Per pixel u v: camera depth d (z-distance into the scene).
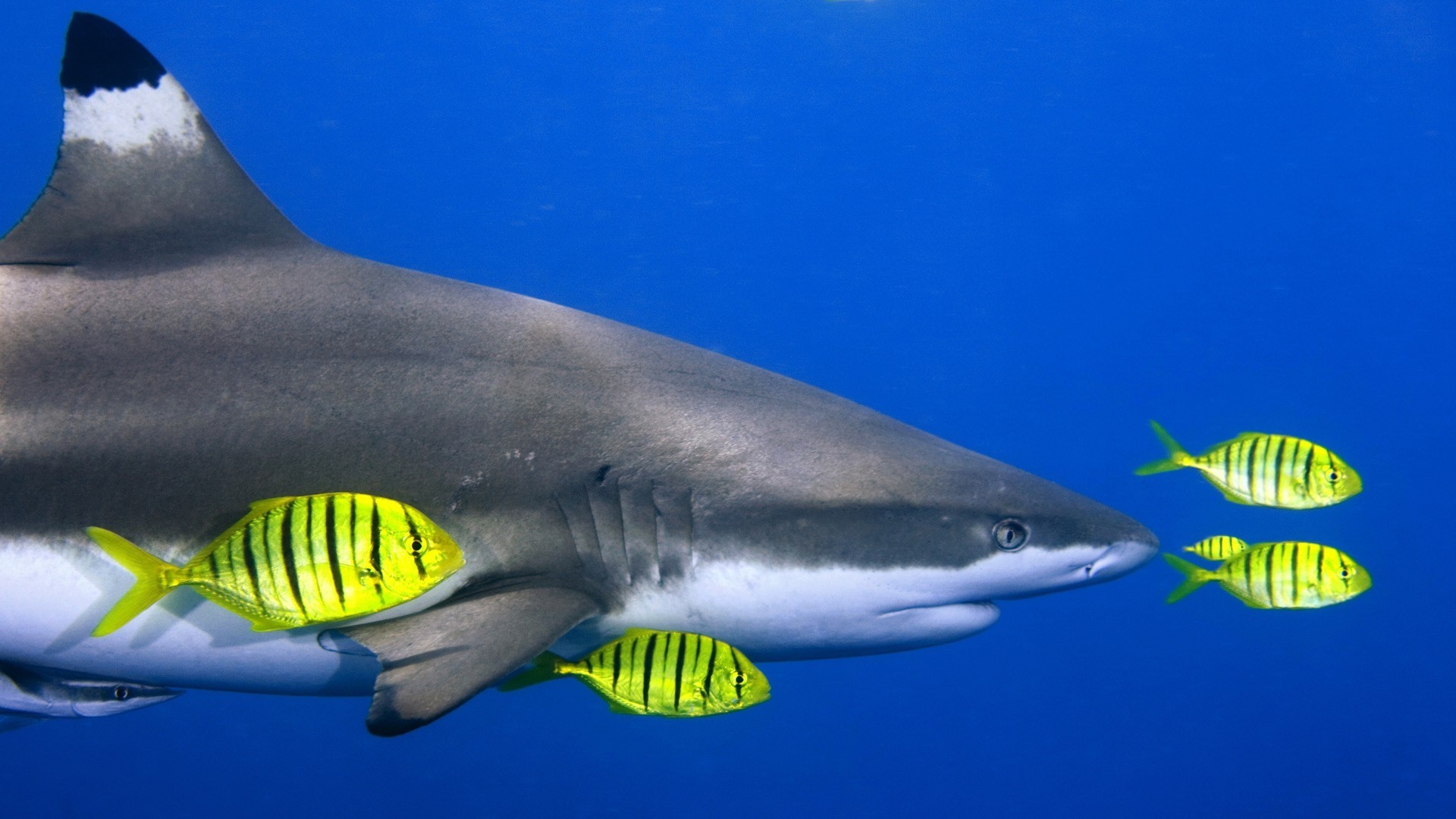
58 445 0.79
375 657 0.78
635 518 0.80
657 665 0.74
